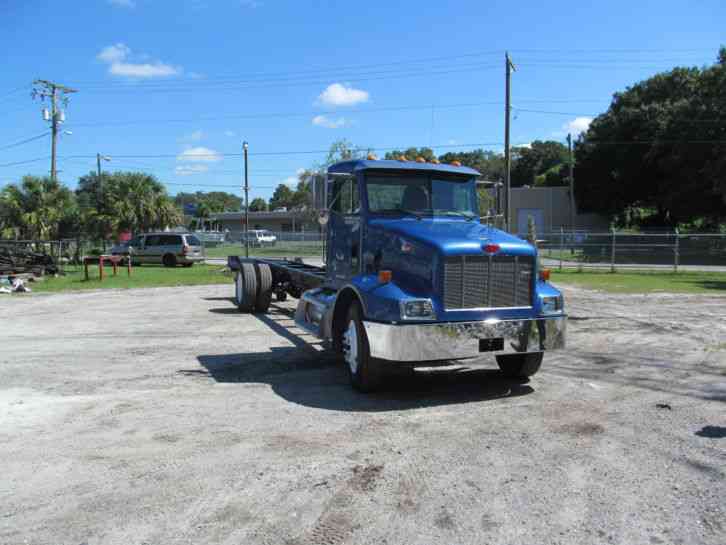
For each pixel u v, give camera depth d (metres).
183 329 11.13
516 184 99.38
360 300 6.54
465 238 6.37
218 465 4.58
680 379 7.30
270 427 5.50
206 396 6.58
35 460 4.71
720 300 15.75
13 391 6.80
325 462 4.64
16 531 3.58
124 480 4.31
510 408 6.10
